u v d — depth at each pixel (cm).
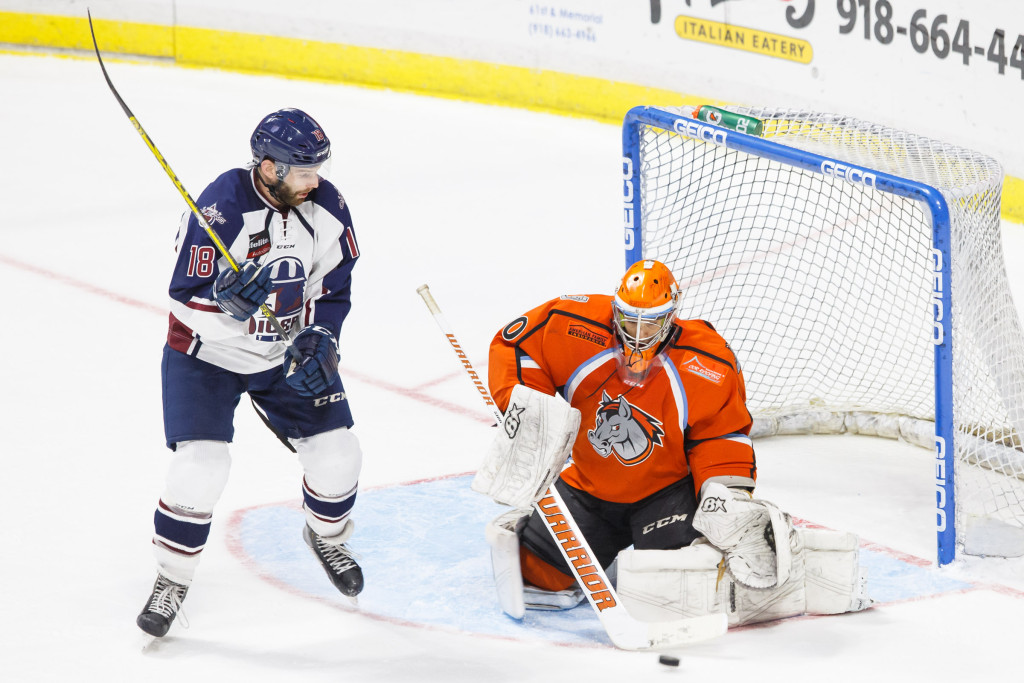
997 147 2311
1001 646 1032
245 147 2942
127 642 1049
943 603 1112
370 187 2677
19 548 1218
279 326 1007
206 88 3419
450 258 2250
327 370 1009
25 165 2803
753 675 984
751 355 1661
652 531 1106
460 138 3025
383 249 2302
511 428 1056
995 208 1284
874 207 2103
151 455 1455
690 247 1581
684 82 2919
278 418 1082
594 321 1083
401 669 1004
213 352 1035
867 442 1512
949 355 1149
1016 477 1340
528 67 3206
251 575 1177
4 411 1574
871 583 1157
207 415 1027
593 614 1109
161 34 3606
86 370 1722
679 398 1070
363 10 3384
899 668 995
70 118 3150
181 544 1026
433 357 1792
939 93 2392
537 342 1097
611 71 3066
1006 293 1337
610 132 3059
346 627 1080
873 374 1606
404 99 3341
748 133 1344
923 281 1750
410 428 1544
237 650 1040
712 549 1052
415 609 1113
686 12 2867
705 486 1062
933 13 2364
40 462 1427
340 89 3428
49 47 3681
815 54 2617
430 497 1348
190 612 1106
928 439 1467
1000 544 1216
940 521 1180
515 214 2502
